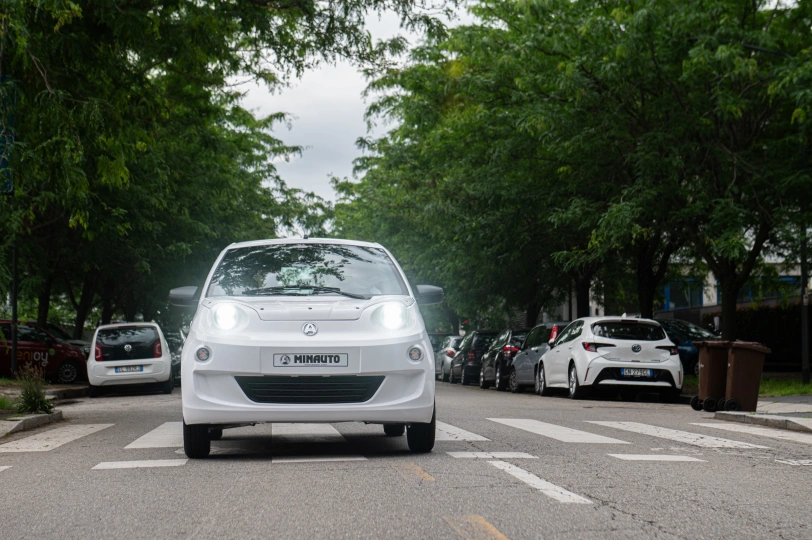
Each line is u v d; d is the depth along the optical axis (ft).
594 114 67.97
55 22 42.75
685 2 62.69
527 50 71.41
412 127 87.45
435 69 80.18
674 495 20.31
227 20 49.83
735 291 72.64
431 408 26.68
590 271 95.04
